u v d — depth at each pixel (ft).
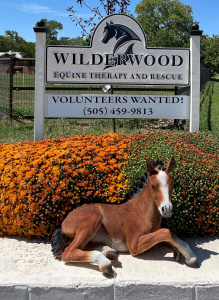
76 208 14.15
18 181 15.14
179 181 15.19
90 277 12.21
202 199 15.44
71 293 11.84
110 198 15.42
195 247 14.90
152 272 12.55
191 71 23.26
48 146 17.54
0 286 11.82
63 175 15.12
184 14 122.52
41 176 14.94
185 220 15.34
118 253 14.01
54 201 14.75
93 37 22.93
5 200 15.29
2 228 15.62
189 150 17.47
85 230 13.10
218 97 73.67
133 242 13.38
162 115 23.59
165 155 16.51
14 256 13.88
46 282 11.93
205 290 11.95
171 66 23.35
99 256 12.45
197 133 23.31
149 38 94.02
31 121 40.91
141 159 16.22
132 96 23.32
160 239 12.93
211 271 12.76
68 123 37.45
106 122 38.52
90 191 15.29
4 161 16.03
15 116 42.04
